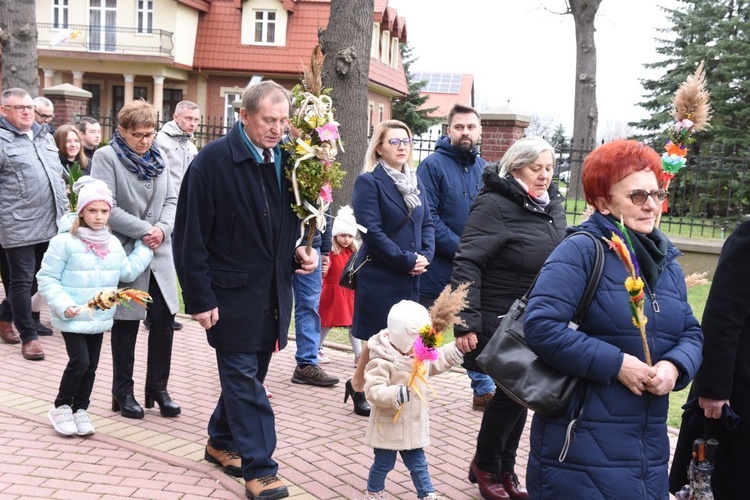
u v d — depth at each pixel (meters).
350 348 7.70
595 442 2.78
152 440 4.95
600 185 2.91
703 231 12.22
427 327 3.54
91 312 4.91
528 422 5.64
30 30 12.21
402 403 3.68
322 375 6.32
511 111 11.58
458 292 3.52
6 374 6.31
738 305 3.32
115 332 5.33
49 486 4.17
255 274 4.11
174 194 5.68
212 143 4.08
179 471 4.47
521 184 4.22
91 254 4.96
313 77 4.22
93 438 4.95
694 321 3.00
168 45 34.16
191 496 4.12
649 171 2.88
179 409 5.47
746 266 3.34
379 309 5.18
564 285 2.84
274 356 7.27
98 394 5.91
